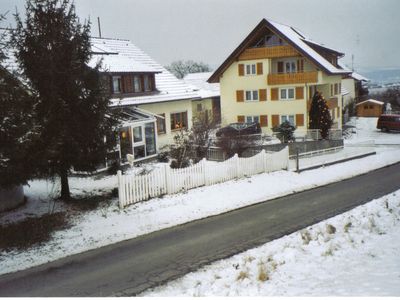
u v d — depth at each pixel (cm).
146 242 1223
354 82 7038
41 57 1415
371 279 812
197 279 935
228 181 1988
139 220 1416
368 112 6231
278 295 770
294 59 4225
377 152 3594
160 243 1211
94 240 1234
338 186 2102
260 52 4200
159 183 1691
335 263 948
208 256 1091
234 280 895
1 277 988
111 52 3147
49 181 1939
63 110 1441
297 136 3928
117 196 1680
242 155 2456
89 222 1384
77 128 1478
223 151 2425
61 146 1469
